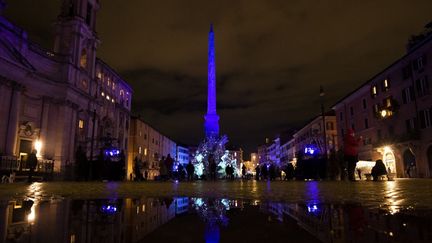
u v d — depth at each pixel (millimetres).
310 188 9867
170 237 1669
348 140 17203
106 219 2371
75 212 2812
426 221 2238
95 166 25375
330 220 2322
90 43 46250
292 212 2852
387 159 42594
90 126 45656
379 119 44250
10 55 32625
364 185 12484
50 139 38094
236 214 2703
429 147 35219
